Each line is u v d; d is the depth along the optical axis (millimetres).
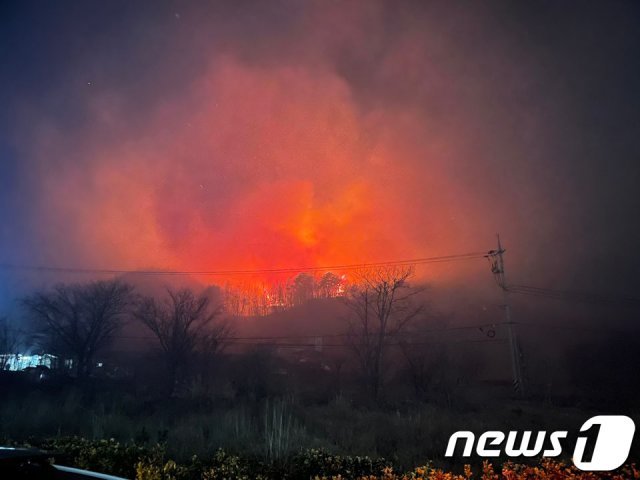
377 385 42719
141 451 10805
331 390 43250
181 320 48938
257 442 15695
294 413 26891
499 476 10258
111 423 22109
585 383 54844
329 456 11633
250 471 10625
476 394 43438
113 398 34500
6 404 30547
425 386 44344
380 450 17734
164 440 17047
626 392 45375
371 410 30938
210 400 34375
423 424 22422
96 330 48625
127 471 10000
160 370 46312
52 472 6145
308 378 50125
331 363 54969
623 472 9953
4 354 54500
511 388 47219
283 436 15297
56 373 47781
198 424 22422
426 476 9531
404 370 49688
